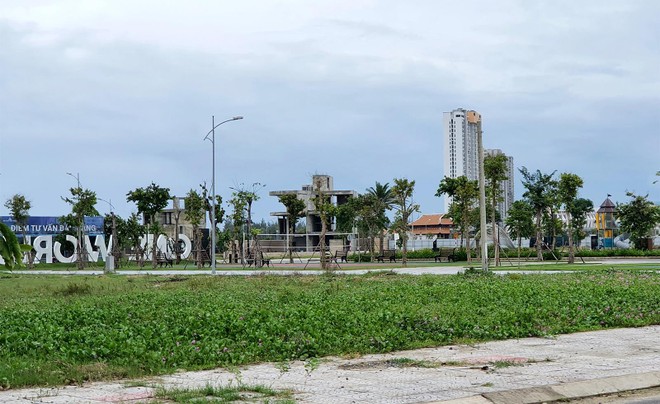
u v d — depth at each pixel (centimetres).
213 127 6166
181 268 7256
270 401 1059
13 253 1444
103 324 1953
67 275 5709
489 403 1080
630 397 1157
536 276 3984
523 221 8450
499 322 1928
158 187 8931
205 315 1980
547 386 1162
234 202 8200
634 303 2370
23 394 1146
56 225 9325
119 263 7931
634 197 8875
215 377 1292
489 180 6744
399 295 2752
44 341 1644
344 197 10938
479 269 4731
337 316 1973
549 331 1827
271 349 1539
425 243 11362
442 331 1792
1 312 2331
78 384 1231
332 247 10362
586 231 12031
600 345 1634
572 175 6700
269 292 3112
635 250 8412
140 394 1136
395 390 1148
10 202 8262
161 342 1594
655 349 1572
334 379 1256
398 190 7062
